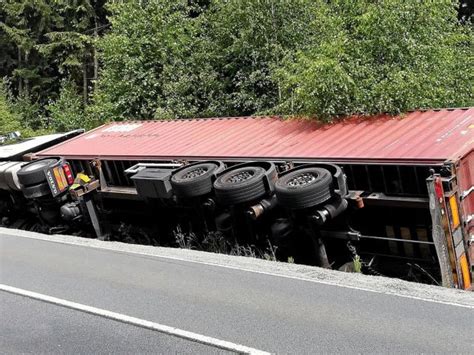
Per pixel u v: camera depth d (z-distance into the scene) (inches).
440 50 518.0
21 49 1321.4
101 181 505.0
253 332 241.9
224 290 297.9
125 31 824.3
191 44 792.9
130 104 813.2
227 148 435.5
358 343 221.5
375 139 374.3
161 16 807.7
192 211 434.9
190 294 297.0
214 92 759.7
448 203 300.2
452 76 539.2
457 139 331.9
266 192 368.8
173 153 456.4
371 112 420.5
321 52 469.7
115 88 823.1
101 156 504.1
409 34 495.8
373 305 258.8
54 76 1382.9
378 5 496.4
